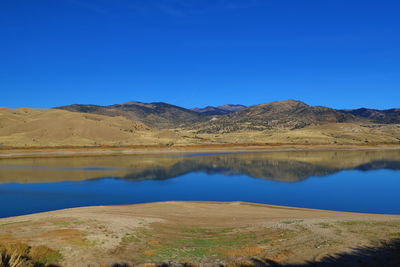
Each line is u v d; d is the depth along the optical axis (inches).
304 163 3174.2
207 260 585.9
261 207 1268.5
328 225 836.0
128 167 2753.4
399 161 3422.7
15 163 2979.8
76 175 2225.6
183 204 1315.2
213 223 951.0
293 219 967.0
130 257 594.6
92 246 631.8
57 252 571.8
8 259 495.5
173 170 2603.3
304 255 591.8
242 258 588.1
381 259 554.6
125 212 1099.3
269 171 2561.5
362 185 1916.8
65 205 1355.8
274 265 541.0
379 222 872.9
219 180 2108.8
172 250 645.9
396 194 1647.4
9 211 1237.1
